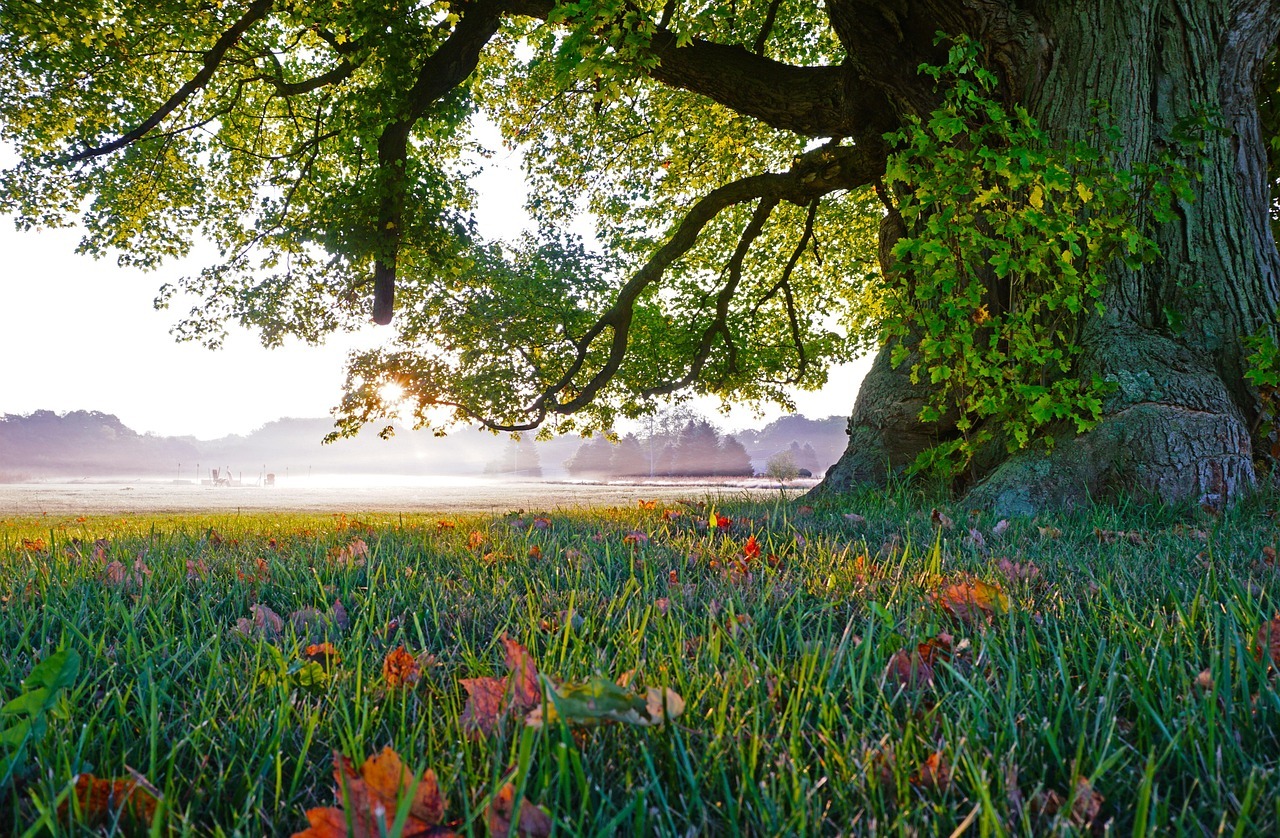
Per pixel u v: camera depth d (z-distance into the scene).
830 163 9.66
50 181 12.52
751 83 7.97
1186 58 5.52
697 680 1.28
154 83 13.08
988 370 4.80
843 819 0.86
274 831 0.85
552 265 13.27
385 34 10.16
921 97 6.43
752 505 5.28
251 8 10.73
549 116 13.53
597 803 0.91
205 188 14.16
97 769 1.04
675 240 10.74
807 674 1.27
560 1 7.17
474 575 2.45
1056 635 1.51
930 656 1.39
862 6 6.29
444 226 11.80
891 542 3.09
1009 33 5.75
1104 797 0.87
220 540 4.17
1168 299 5.17
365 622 1.84
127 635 1.71
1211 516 3.84
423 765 0.84
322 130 13.95
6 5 10.19
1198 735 1.02
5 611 1.97
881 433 7.09
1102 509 4.11
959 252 4.86
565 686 1.00
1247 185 5.52
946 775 0.95
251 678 1.38
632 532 3.69
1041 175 4.52
